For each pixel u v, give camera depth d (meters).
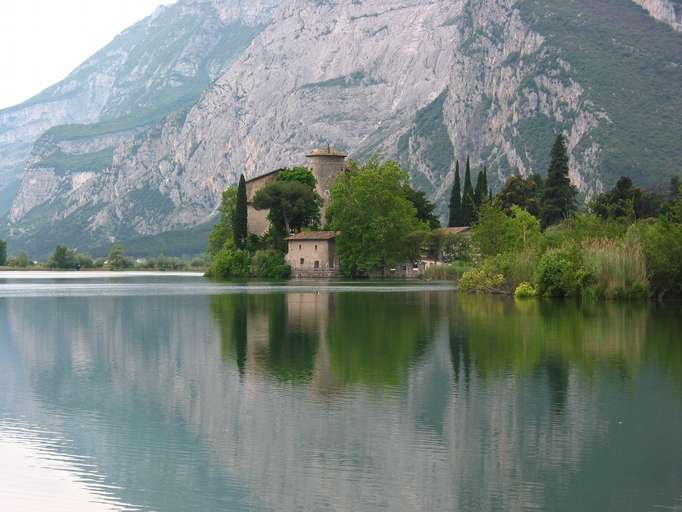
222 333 71.31
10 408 44.66
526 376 51.41
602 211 168.75
